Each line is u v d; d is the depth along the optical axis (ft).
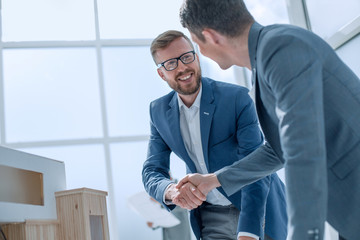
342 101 3.35
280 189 6.59
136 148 21.66
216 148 6.21
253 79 3.75
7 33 19.33
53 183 5.12
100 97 18.34
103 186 18.67
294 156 2.93
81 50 20.03
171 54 6.09
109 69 21.31
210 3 3.73
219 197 6.26
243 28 3.75
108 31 20.11
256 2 14.80
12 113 19.29
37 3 19.71
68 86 19.94
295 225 2.85
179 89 6.16
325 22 11.34
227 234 6.26
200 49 4.04
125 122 21.03
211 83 6.53
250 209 5.67
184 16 3.92
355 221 3.38
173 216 17.51
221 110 6.18
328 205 3.49
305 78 3.05
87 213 5.04
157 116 6.65
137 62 21.53
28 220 4.54
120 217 22.18
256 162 4.78
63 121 19.74
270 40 3.31
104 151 17.92
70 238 4.99
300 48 3.15
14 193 4.56
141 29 20.44
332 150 3.41
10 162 4.53
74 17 19.75
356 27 9.78
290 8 12.39
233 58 3.93
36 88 19.65
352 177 3.34
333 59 3.39
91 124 19.95
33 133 19.36
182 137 6.42
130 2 20.45
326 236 10.58
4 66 19.40
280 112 3.11
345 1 10.21
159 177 6.38
